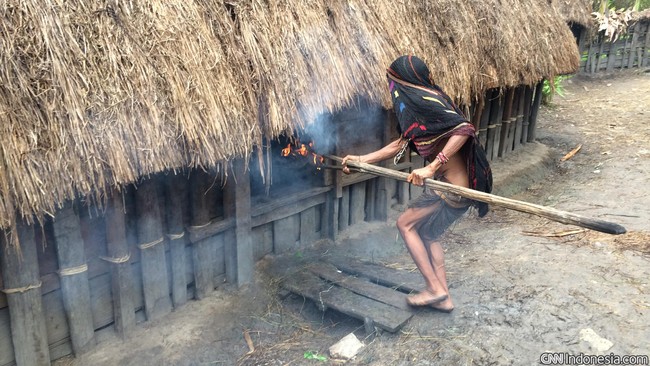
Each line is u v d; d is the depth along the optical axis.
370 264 4.68
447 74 5.11
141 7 3.30
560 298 3.89
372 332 3.78
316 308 4.22
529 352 3.38
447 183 3.35
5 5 2.80
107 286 3.69
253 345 3.82
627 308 3.72
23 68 2.78
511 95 7.45
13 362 3.28
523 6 6.79
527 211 3.00
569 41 7.44
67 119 2.82
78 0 3.08
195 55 3.38
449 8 5.41
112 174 2.95
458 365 3.35
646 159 7.42
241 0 3.80
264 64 3.66
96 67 3.00
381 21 4.66
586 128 9.45
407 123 3.41
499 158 7.62
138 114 3.05
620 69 14.59
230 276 4.40
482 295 4.03
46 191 2.71
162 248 3.87
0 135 2.61
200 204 4.00
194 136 3.22
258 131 3.59
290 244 4.93
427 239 3.75
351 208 5.43
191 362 3.61
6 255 3.06
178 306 4.10
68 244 3.34
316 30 4.07
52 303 3.40
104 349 3.63
